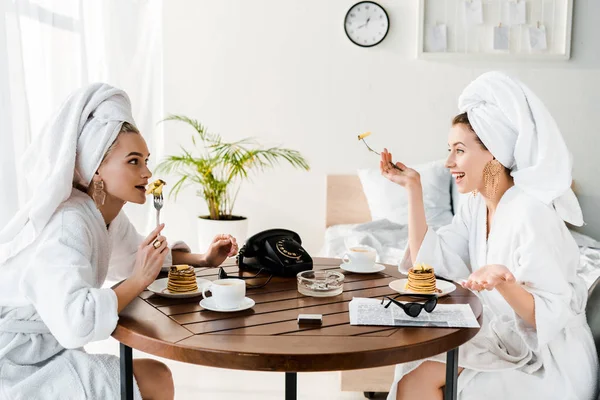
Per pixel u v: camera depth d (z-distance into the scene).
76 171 1.70
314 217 4.27
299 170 4.23
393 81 4.18
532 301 1.61
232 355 1.27
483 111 1.80
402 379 1.76
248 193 4.23
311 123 4.21
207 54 4.15
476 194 1.99
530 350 1.69
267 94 4.19
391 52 4.16
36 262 1.53
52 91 2.91
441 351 1.37
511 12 4.10
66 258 1.54
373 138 4.22
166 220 4.24
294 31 4.15
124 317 1.51
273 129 4.21
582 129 4.18
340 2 4.13
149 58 4.04
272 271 1.97
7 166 2.41
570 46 4.11
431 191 3.90
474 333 1.44
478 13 4.09
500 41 4.11
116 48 3.73
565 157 1.71
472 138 1.83
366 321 1.47
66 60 3.03
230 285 1.58
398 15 4.13
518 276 1.66
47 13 2.86
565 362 1.67
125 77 3.84
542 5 4.10
